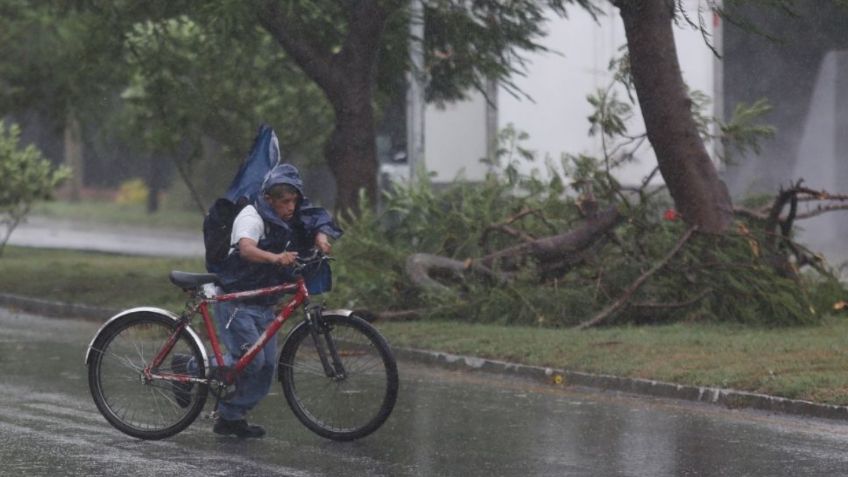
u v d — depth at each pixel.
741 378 23.81
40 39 56.19
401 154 54.25
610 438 20.33
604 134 38.19
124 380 20.34
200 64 48.44
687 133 32.75
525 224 36.06
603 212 33.34
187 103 49.31
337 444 19.81
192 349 19.98
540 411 22.88
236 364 19.84
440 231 36.12
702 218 32.50
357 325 19.73
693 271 32.06
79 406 23.11
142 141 54.81
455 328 31.75
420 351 29.25
